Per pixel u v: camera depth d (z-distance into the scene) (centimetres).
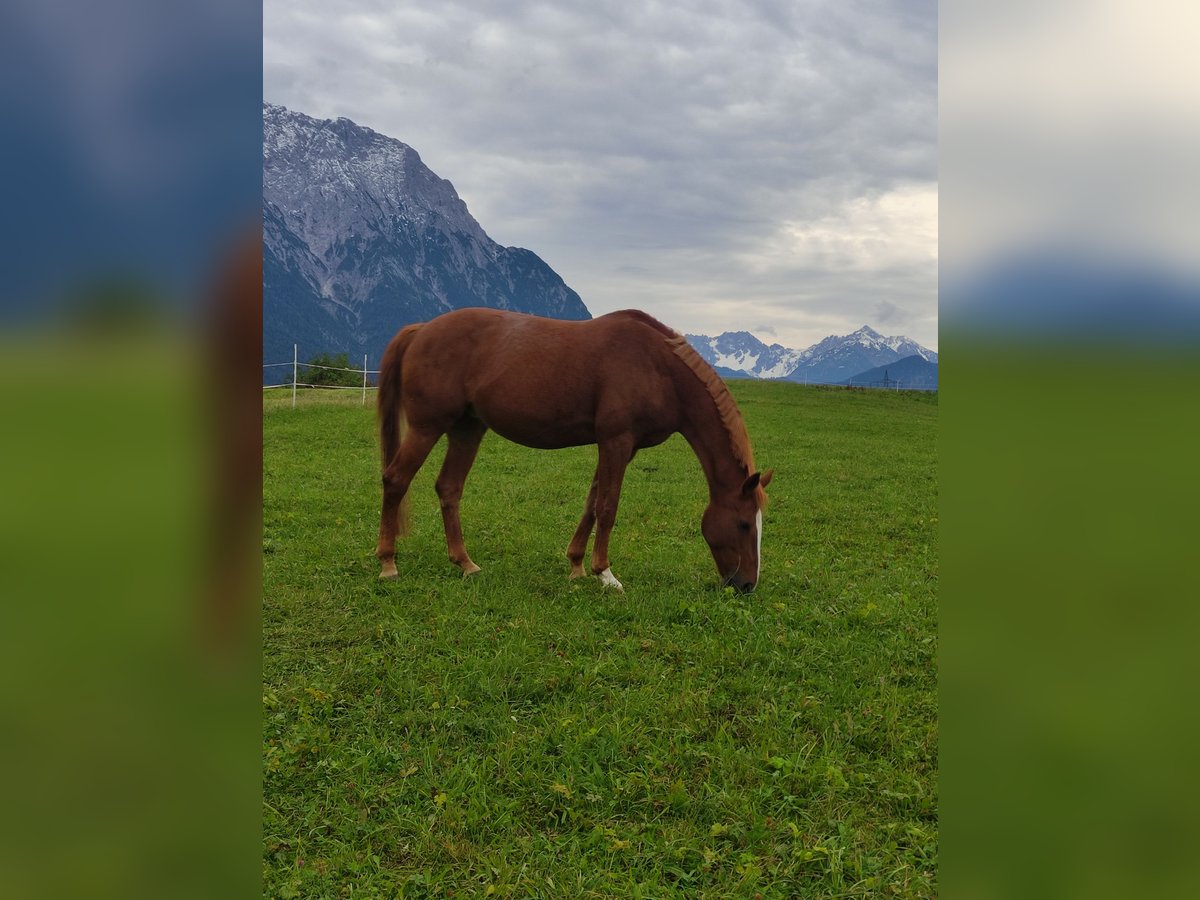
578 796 374
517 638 548
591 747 416
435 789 380
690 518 1025
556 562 781
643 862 334
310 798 371
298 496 1041
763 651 547
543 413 702
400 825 353
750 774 396
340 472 1274
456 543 726
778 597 680
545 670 502
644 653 541
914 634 587
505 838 345
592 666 509
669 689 487
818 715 456
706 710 458
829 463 1678
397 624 570
